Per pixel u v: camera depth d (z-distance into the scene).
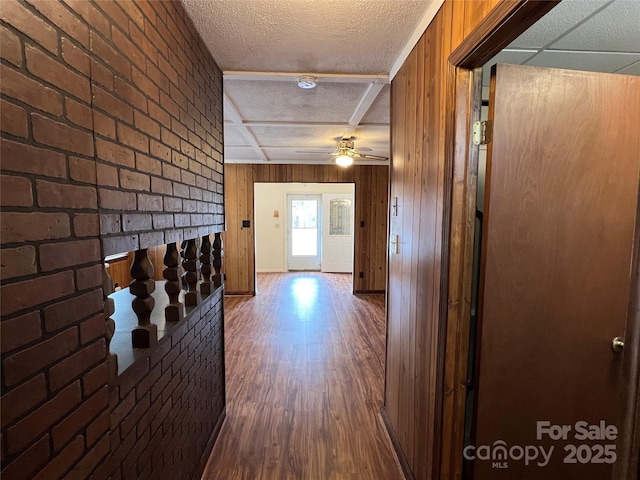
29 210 0.60
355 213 5.85
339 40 1.67
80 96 0.74
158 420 1.19
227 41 1.68
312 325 4.16
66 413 0.68
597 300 1.36
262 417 2.24
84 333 0.75
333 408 2.35
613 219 1.32
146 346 1.05
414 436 1.62
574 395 1.39
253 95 2.47
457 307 1.28
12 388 0.56
